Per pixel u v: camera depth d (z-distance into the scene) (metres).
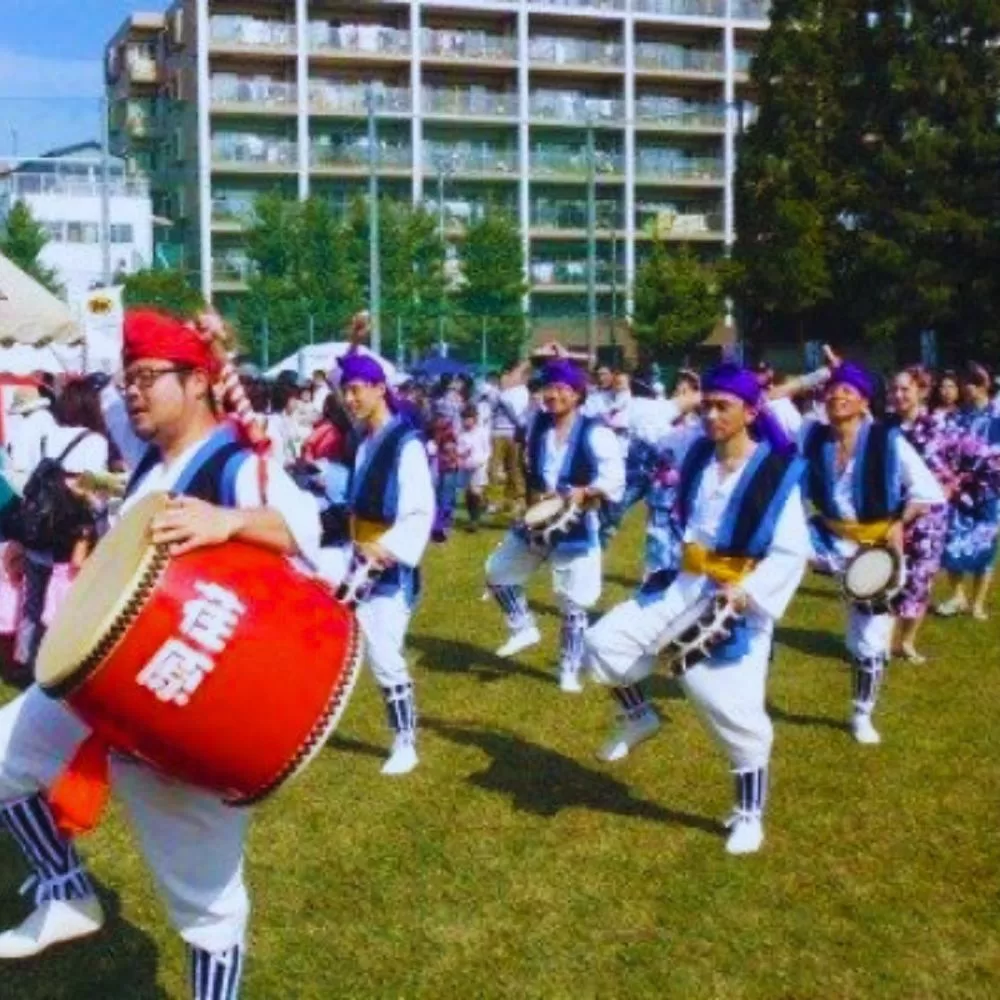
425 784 5.58
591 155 41.69
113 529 3.01
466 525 15.16
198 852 3.09
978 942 4.10
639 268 48.41
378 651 5.64
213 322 3.37
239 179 52.12
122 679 2.71
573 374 7.08
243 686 2.76
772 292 33.03
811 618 9.28
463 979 3.90
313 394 12.84
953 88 31.14
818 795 5.43
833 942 4.11
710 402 4.69
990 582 10.70
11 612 6.82
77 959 4.02
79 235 49.31
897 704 6.88
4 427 7.54
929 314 31.08
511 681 7.38
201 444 3.20
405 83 53.62
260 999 3.78
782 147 32.94
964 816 5.17
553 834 5.01
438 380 18.22
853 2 32.38
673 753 5.98
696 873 4.63
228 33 50.97
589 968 3.96
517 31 54.44
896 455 6.26
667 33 57.03
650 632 4.88
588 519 7.09
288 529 3.04
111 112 60.47
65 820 2.97
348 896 4.47
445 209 51.31
